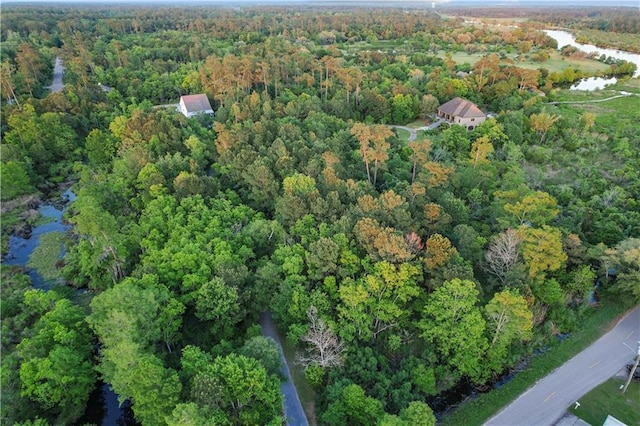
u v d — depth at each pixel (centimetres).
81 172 9350
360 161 8725
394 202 6338
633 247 5869
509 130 10850
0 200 8700
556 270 6059
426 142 8238
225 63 12838
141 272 5647
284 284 5391
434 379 4859
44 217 8631
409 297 5269
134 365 4016
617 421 4275
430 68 16262
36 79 13975
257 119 10862
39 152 9794
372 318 5303
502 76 14225
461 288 4803
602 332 5731
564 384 5016
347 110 11925
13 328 5541
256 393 4053
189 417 3403
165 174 8300
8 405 4184
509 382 5106
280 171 8000
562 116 12500
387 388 4662
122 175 8519
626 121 12862
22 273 6994
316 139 9388
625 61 19612
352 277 5656
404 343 5406
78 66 14438
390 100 12731
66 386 4497
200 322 5509
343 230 5988
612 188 8600
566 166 10094
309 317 5047
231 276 5375
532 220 6475
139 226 6788
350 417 4428
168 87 14250
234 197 7738
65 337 4678
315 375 4719
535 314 5631
